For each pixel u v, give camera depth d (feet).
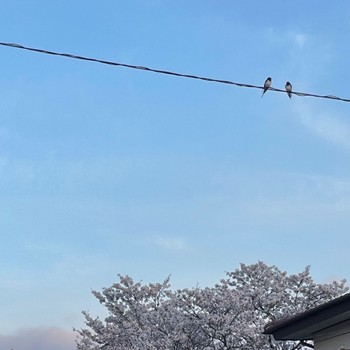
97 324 100.73
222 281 97.30
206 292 92.99
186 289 93.35
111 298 101.40
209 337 90.94
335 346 42.22
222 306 92.07
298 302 96.07
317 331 43.83
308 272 97.25
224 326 89.61
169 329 94.07
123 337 98.48
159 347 90.94
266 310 94.43
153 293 101.76
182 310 92.79
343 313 38.65
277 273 98.12
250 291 94.73
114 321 100.73
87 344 100.27
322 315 39.96
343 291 96.37
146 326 94.79
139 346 92.27
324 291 96.02
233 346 89.66
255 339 88.53
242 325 89.20
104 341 100.07
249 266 98.73
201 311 92.12
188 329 91.15
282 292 96.07
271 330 44.86
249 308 92.89
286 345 87.81
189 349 90.58
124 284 101.76
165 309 94.94
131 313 100.48
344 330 41.32
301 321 41.88
